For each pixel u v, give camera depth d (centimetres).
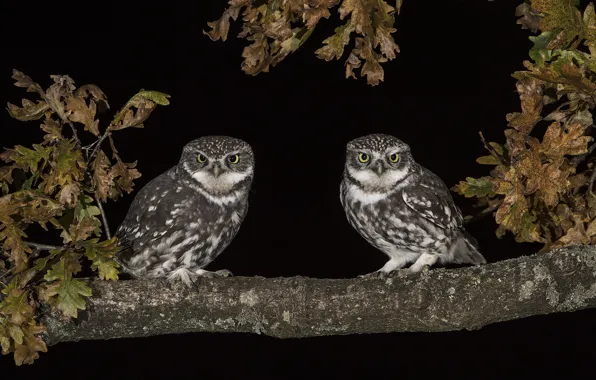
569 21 390
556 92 429
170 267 518
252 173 534
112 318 441
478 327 437
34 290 411
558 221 440
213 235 521
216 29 422
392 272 495
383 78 389
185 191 515
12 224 391
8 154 434
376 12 377
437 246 545
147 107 409
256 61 426
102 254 395
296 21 434
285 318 441
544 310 432
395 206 542
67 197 394
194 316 445
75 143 411
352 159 550
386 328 442
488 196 521
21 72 416
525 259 430
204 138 532
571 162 460
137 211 514
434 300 428
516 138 400
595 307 435
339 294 437
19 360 395
